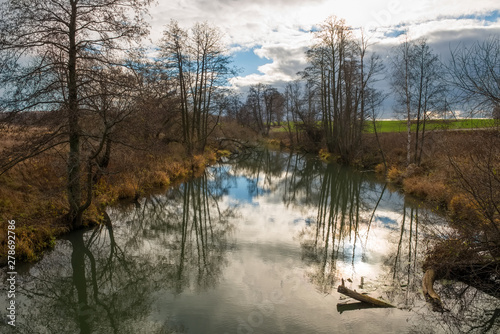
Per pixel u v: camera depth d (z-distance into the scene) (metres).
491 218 5.74
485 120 5.78
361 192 17.19
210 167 24.66
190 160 21.41
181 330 5.24
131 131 8.46
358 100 24.02
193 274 7.53
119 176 13.37
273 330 5.18
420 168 16.95
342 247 9.01
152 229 11.15
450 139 11.59
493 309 5.68
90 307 6.38
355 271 7.36
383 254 8.38
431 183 14.23
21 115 7.06
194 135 25.52
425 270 7.00
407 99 17.56
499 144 5.74
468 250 6.30
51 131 7.50
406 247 8.87
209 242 9.69
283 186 19.66
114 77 7.63
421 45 16.47
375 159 23.88
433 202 12.77
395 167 19.89
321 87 29.34
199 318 5.61
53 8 7.30
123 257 8.75
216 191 17.64
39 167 10.48
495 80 4.98
